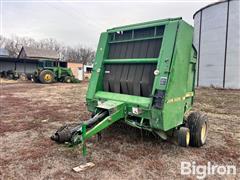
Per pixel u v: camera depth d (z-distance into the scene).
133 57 4.50
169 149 4.41
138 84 4.30
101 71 4.91
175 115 4.09
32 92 14.79
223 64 21.33
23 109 8.52
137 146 4.49
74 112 8.00
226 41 21.00
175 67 3.82
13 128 5.76
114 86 4.73
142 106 3.94
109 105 4.05
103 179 3.21
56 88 18.11
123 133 5.21
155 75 3.86
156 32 4.23
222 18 21.19
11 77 27.94
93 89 4.86
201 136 4.61
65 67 26.00
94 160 3.82
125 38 4.73
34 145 4.52
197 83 23.89
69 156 3.95
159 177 3.33
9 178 3.18
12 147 4.40
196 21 24.77
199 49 23.84
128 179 3.23
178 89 4.09
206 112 8.77
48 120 6.70
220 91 17.97
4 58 30.78
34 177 3.22
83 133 3.45
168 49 3.81
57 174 3.32
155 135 4.54
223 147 4.71
